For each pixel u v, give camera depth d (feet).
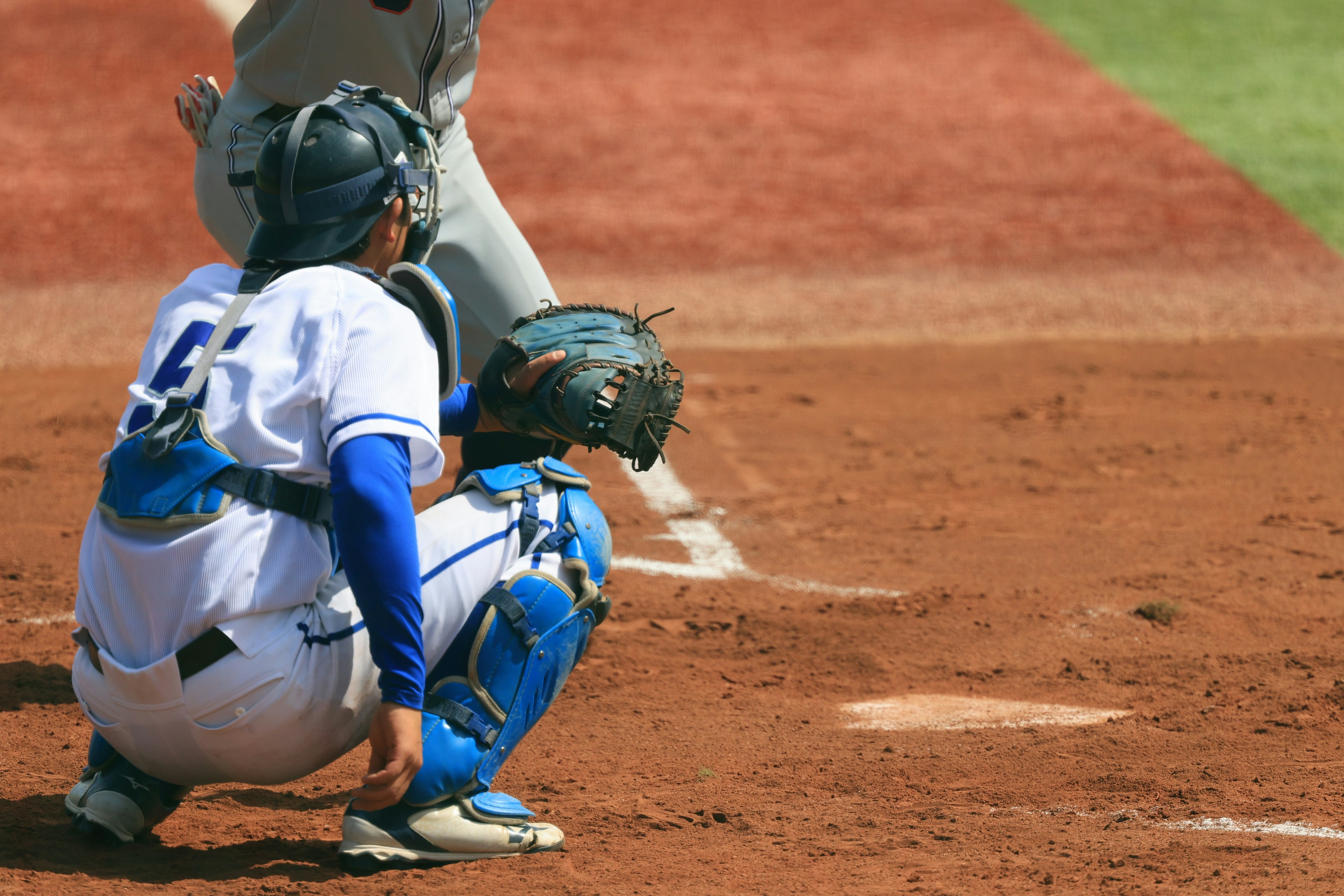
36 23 206.80
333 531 29.09
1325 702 47.32
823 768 41.22
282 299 28.53
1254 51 217.15
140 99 185.68
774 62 211.00
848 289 143.74
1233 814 36.06
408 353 28.30
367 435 27.35
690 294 140.67
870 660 53.47
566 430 33.42
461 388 34.86
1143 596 61.93
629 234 156.76
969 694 49.83
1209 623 57.93
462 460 38.37
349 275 28.99
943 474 86.28
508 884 29.50
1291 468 87.20
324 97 48.21
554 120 187.73
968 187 173.68
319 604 28.91
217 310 29.45
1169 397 107.86
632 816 35.65
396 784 27.76
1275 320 135.85
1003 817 36.14
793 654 54.39
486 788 31.42
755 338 128.36
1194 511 77.56
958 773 40.60
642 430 33.40
